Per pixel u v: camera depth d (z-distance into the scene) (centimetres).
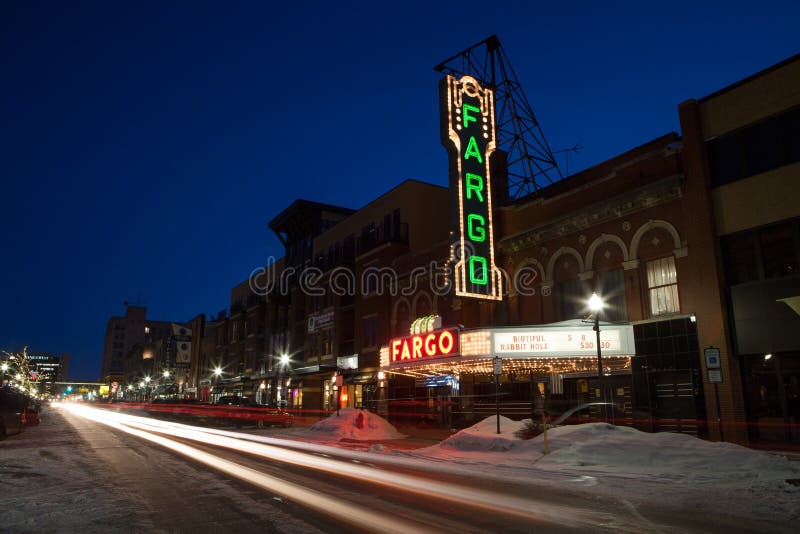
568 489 1082
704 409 1831
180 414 4597
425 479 1232
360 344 3938
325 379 4656
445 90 2597
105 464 1547
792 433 1642
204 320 9100
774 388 1705
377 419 2769
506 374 2608
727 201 1877
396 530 758
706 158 1941
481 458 1605
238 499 993
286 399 5441
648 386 2005
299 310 5306
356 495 1029
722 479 1141
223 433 3027
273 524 796
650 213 2089
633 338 2039
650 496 995
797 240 1702
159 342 12694
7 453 1895
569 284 2392
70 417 5719
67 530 771
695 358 1869
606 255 2242
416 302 3375
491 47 3300
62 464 1559
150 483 1191
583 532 747
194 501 977
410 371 2703
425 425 3038
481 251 2519
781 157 1766
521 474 1296
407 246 3803
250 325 6881
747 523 789
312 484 1166
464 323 2911
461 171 2530
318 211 5494
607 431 1556
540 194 2669
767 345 1717
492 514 859
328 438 2531
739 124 1864
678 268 1959
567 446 1515
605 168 2378
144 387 13162
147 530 768
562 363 2212
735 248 1852
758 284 1764
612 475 1241
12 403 2855
